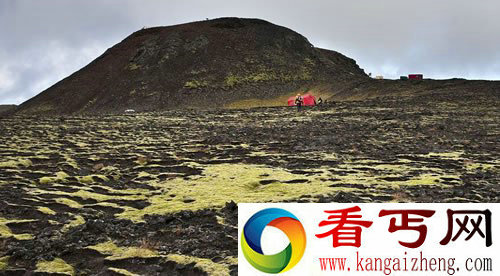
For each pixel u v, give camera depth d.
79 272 11.28
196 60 141.25
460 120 45.12
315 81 129.75
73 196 17.83
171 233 13.47
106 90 135.62
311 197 16.38
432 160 23.94
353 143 29.84
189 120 50.22
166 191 18.66
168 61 141.25
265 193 17.47
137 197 18.09
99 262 11.70
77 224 14.55
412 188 17.62
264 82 130.62
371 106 61.50
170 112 65.62
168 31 160.25
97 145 30.12
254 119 50.59
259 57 145.00
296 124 43.47
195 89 126.94
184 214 14.95
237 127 41.50
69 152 27.34
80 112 127.12
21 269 11.23
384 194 16.67
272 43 154.00
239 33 157.38
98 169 23.50
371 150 27.19
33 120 47.31
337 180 19.16
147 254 11.90
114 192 18.89
